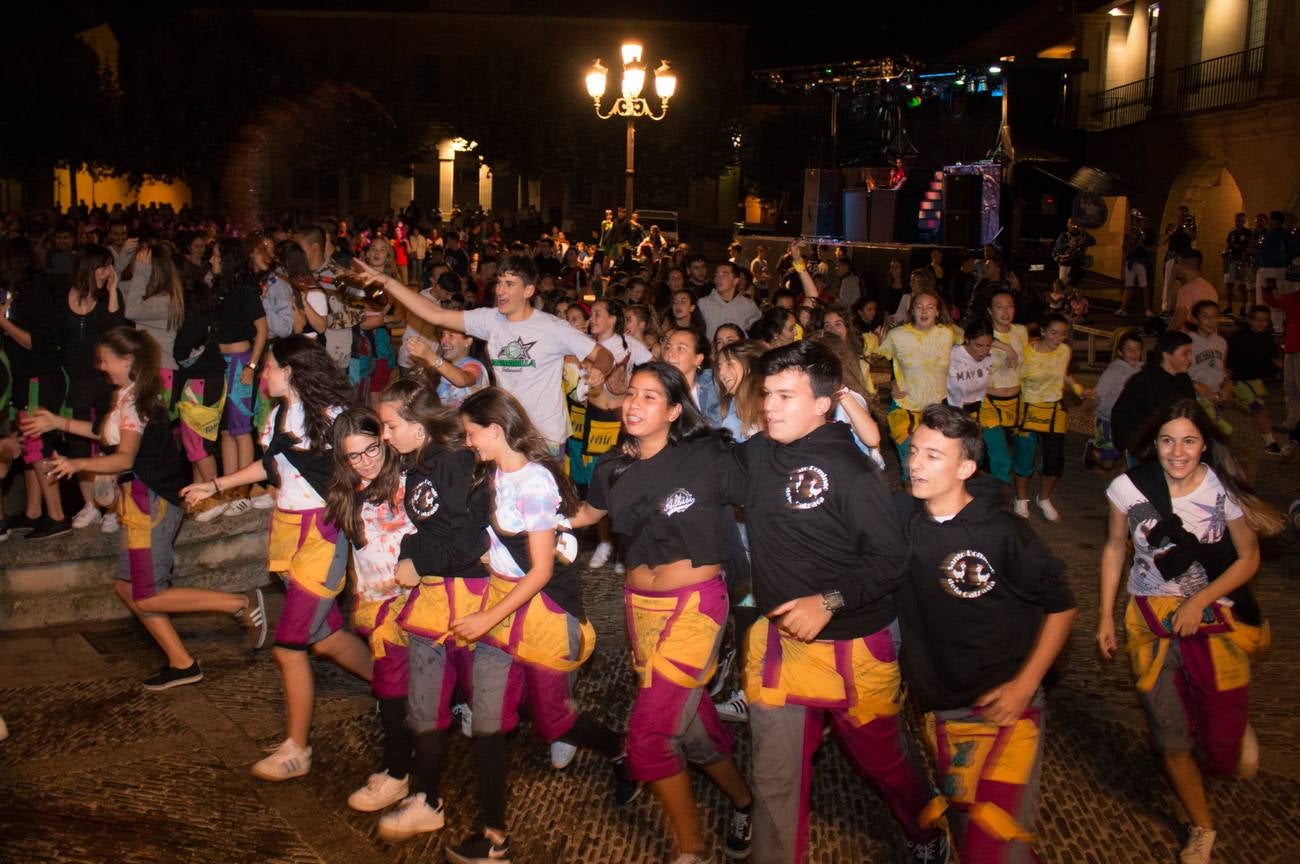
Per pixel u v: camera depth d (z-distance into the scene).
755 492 4.06
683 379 4.29
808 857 4.60
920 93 26.53
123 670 6.38
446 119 51.47
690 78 46.50
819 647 3.97
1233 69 25.08
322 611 5.11
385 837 4.70
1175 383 7.21
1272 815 4.91
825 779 5.26
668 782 4.20
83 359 7.38
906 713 5.94
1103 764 5.38
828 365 3.96
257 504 7.91
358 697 6.05
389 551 4.82
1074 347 19.42
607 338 7.93
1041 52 38.53
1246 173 23.92
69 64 37.56
